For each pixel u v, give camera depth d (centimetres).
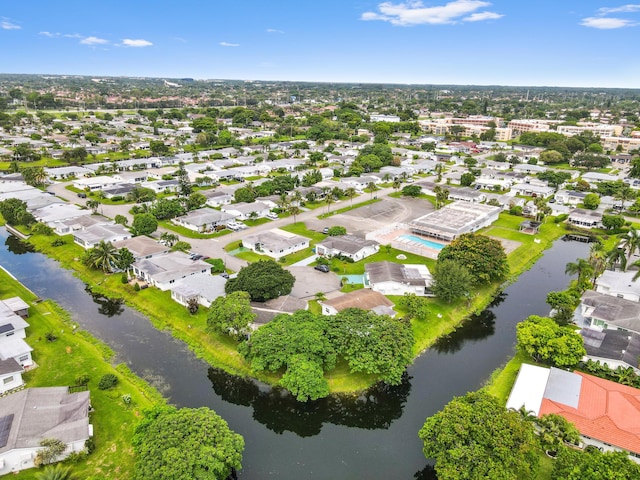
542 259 12131
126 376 6788
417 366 7344
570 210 15588
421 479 5241
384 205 16100
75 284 9925
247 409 6334
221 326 7206
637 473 4309
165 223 13438
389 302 8400
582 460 4591
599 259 9644
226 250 11475
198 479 4422
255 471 5262
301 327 6781
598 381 6288
